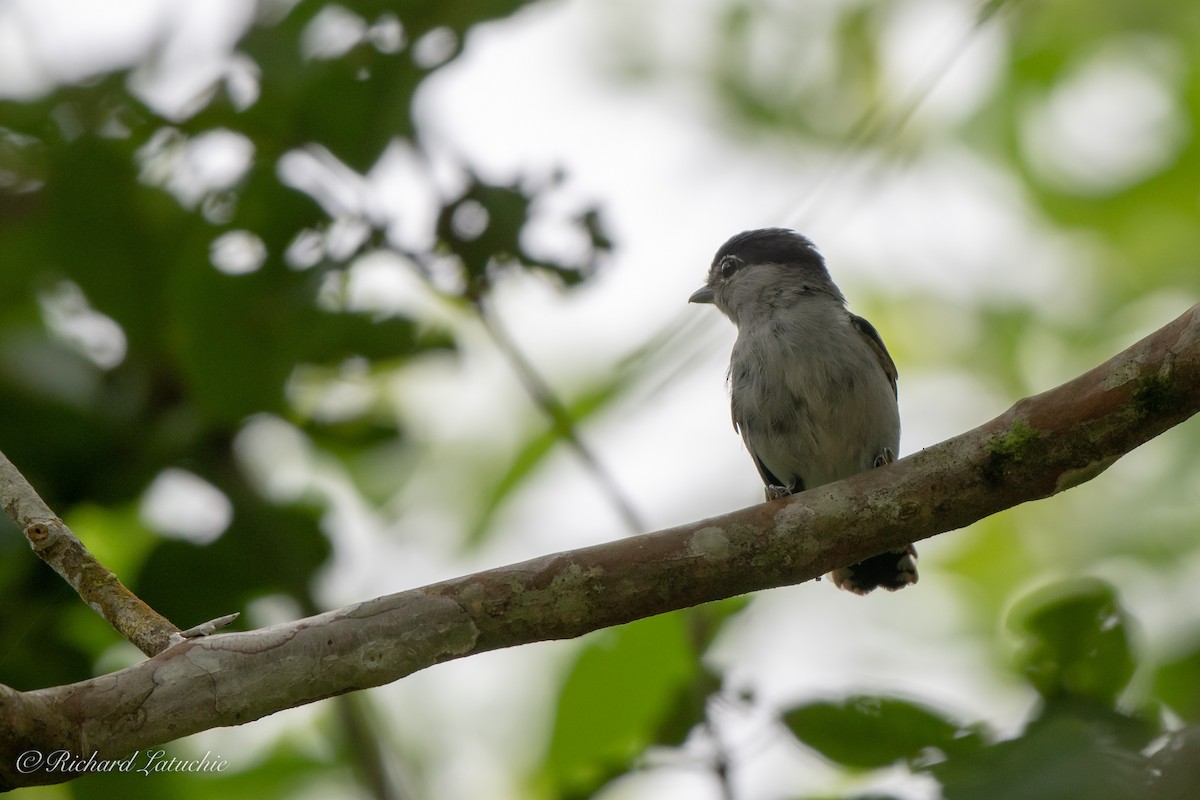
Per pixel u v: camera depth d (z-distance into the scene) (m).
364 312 11.58
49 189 10.93
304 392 12.41
